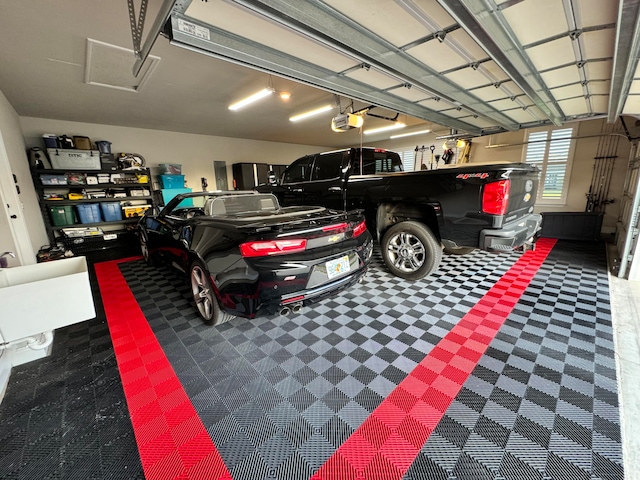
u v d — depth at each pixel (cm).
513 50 212
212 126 706
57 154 539
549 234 552
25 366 182
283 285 182
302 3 161
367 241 247
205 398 152
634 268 309
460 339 204
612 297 270
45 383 166
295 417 138
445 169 267
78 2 225
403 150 1012
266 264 179
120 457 119
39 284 151
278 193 447
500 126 529
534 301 264
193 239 233
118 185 625
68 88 411
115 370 178
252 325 232
